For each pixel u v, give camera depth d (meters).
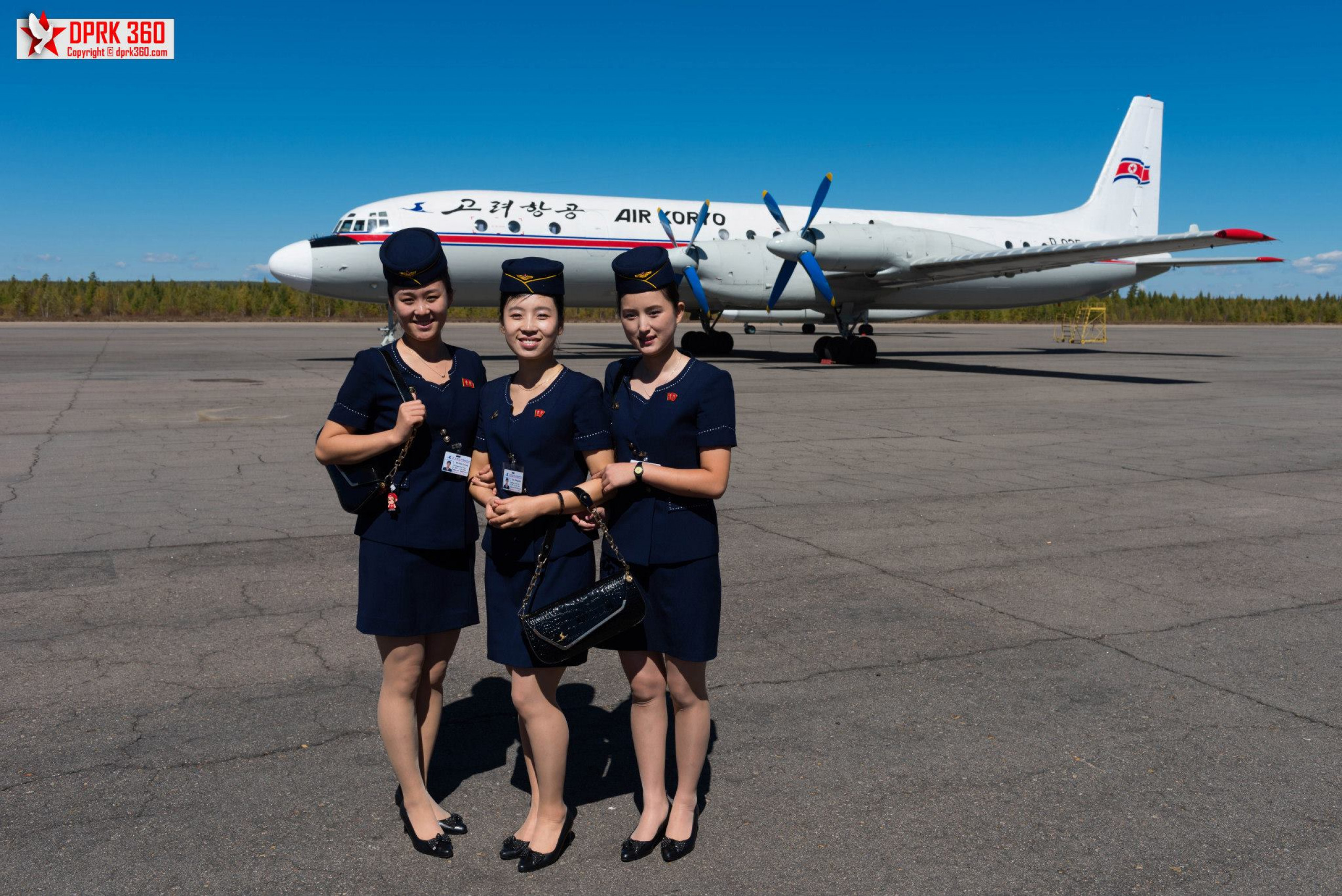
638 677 2.78
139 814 2.85
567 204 21.02
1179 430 12.02
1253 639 4.54
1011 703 3.77
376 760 3.23
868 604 5.00
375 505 2.71
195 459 8.89
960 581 5.44
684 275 21.20
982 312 69.94
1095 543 6.38
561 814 2.70
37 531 6.21
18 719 3.48
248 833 2.77
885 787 3.10
